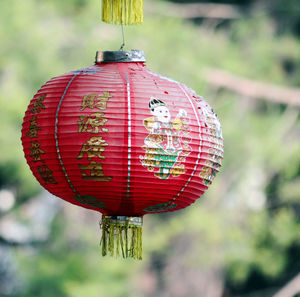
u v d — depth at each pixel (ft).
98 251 53.67
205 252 53.57
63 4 55.57
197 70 53.42
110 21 20.24
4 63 52.90
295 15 59.06
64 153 18.54
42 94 19.21
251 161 54.03
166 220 56.49
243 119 55.88
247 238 54.24
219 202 54.75
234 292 59.36
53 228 55.72
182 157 18.61
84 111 18.45
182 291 55.01
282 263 54.19
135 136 18.26
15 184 59.21
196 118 18.90
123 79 18.92
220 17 59.11
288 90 56.13
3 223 59.26
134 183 18.51
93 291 50.21
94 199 19.10
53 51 52.95
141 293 54.03
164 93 18.83
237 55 56.95
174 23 55.62
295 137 57.11
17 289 55.01
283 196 55.36
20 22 53.16
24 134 19.47
